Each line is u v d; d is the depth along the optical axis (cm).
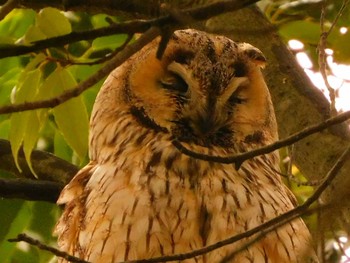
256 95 945
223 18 1046
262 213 852
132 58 945
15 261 1257
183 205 839
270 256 822
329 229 594
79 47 1211
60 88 859
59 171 1132
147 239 821
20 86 877
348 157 612
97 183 868
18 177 1160
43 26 841
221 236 831
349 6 1130
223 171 873
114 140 918
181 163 873
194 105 919
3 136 1218
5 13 605
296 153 959
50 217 1222
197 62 930
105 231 830
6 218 1209
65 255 649
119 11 1025
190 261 812
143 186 850
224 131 933
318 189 618
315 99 997
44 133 1271
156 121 923
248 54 952
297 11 1155
